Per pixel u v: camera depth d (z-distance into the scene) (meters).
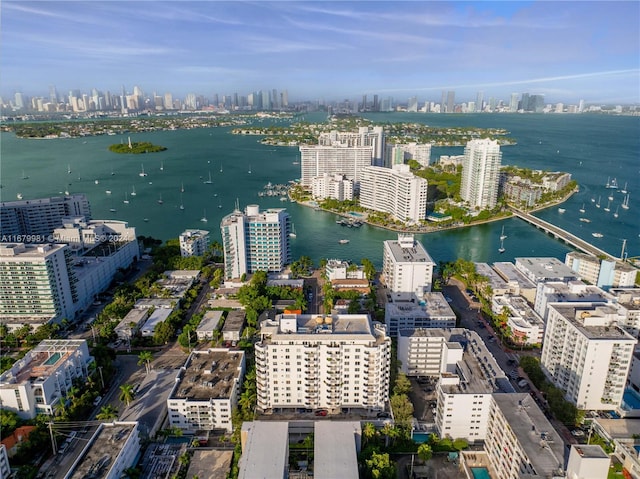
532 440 195.62
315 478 193.50
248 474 193.88
